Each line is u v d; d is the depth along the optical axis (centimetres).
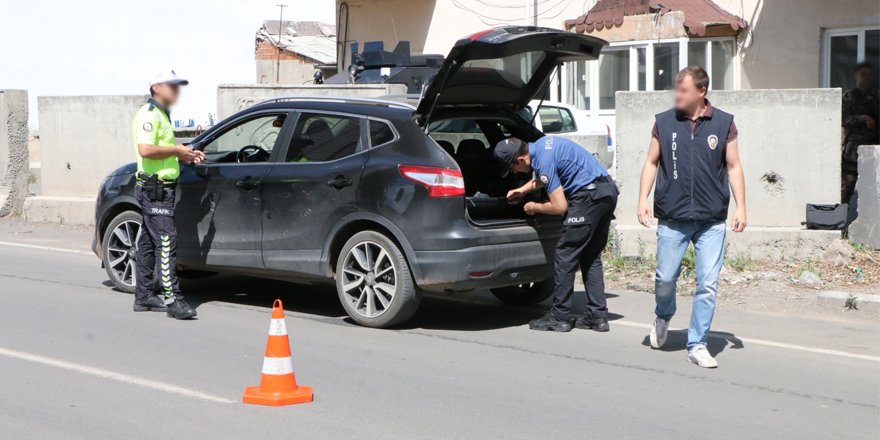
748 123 1354
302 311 1123
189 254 1136
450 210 963
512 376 845
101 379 821
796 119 1334
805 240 1316
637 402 772
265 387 761
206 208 1116
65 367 856
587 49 1077
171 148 1050
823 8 2050
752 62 2167
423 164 973
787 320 1082
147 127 1046
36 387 796
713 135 857
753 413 748
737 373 865
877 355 935
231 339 970
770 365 895
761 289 1212
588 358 912
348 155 1027
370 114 1027
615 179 1416
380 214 991
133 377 827
